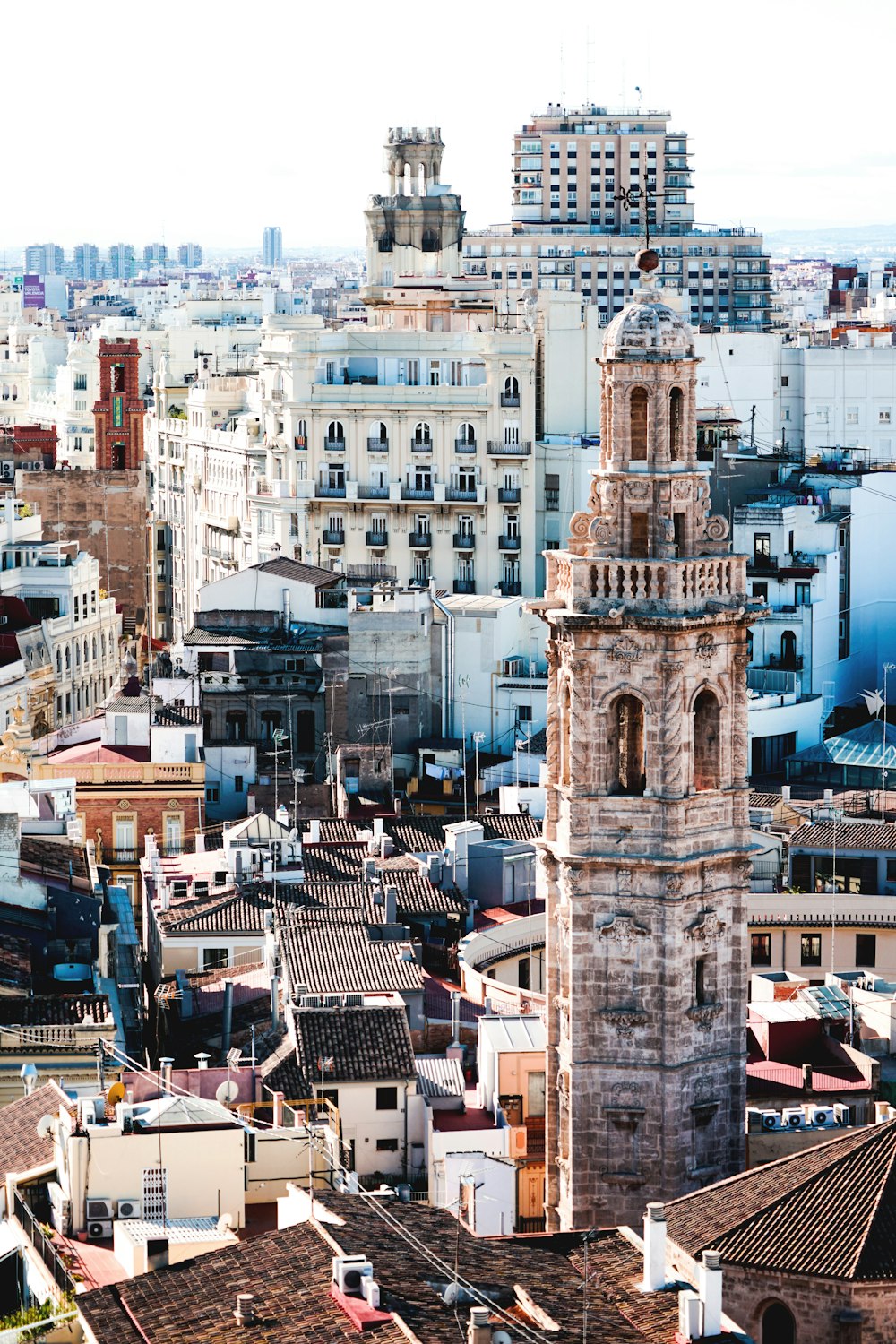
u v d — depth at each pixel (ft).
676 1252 340.39
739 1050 395.96
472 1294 309.01
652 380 387.55
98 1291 313.12
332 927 520.83
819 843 626.23
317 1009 452.76
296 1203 339.57
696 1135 392.88
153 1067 475.72
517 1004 506.48
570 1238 344.90
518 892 605.31
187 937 552.00
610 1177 392.47
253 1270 311.88
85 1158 351.46
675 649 382.63
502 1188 416.46
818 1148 360.28
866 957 582.76
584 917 389.39
